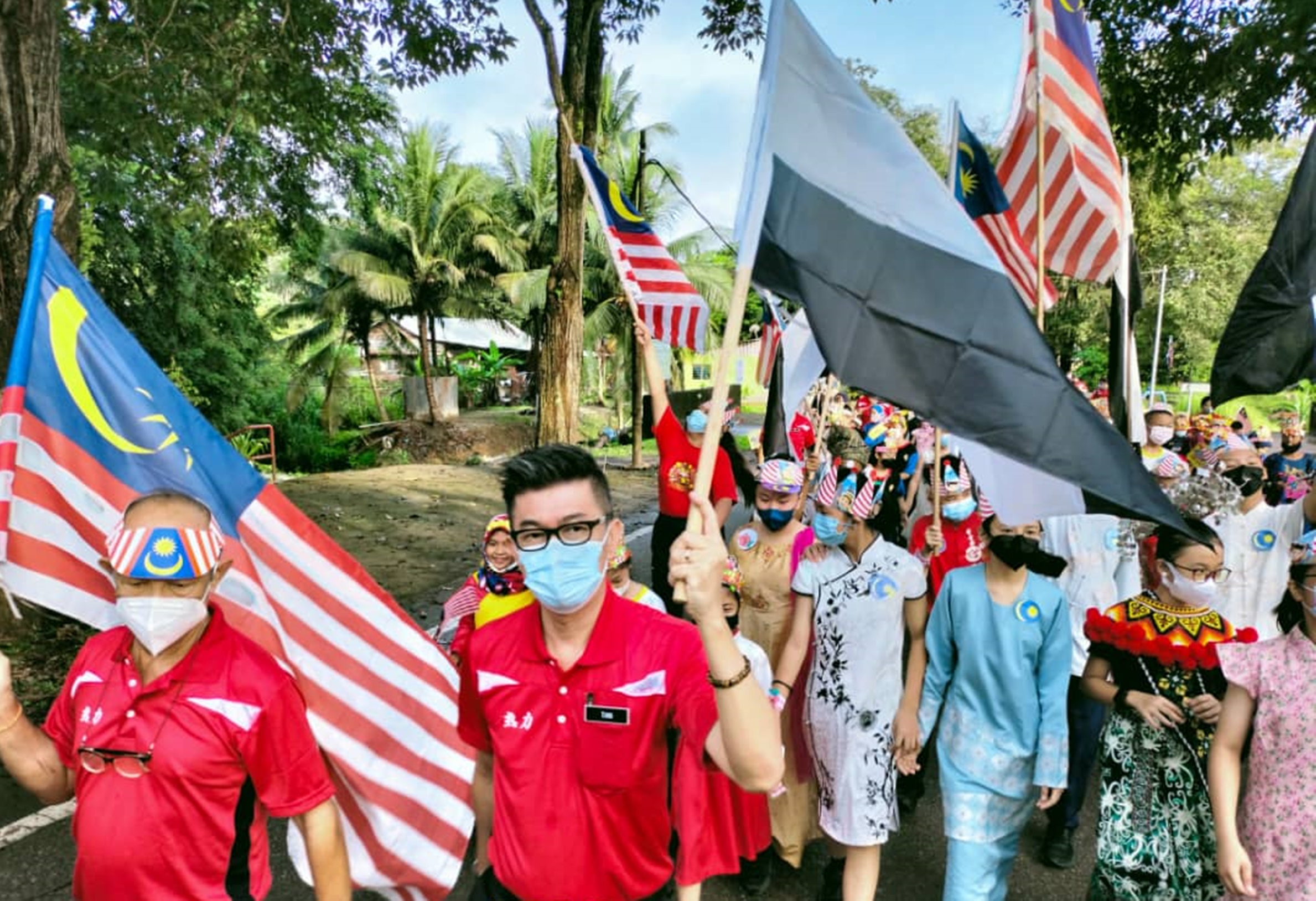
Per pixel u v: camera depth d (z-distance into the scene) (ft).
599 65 36.19
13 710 6.28
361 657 8.80
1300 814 7.09
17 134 18.89
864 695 10.25
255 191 39.37
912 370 6.25
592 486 5.86
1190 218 102.27
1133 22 30.96
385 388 104.47
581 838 5.95
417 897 9.05
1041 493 7.25
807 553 11.03
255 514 8.25
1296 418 27.91
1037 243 11.80
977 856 9.61
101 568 6.73
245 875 7.02
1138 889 8.77
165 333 63.26
